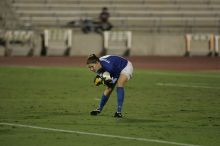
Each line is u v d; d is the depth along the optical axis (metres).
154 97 44.81
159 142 25.83
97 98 43.91
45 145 25.11
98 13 108.88
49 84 54.03
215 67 77.88
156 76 63.56
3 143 25.45
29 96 44.59
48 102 40.97
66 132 28.30
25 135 27.48
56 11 108.31
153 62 84.25
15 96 44.50
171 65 80.06
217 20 110.44
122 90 33.16
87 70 69.88
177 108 38.31
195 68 76.00
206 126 30.73
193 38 97.00
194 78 61.72
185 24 109.38
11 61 83.44
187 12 111.25
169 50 96.44
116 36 96.19
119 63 32.81
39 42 95.50
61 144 25.33
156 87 52.41
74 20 106.19
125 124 30.97
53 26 104.62
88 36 95.31
